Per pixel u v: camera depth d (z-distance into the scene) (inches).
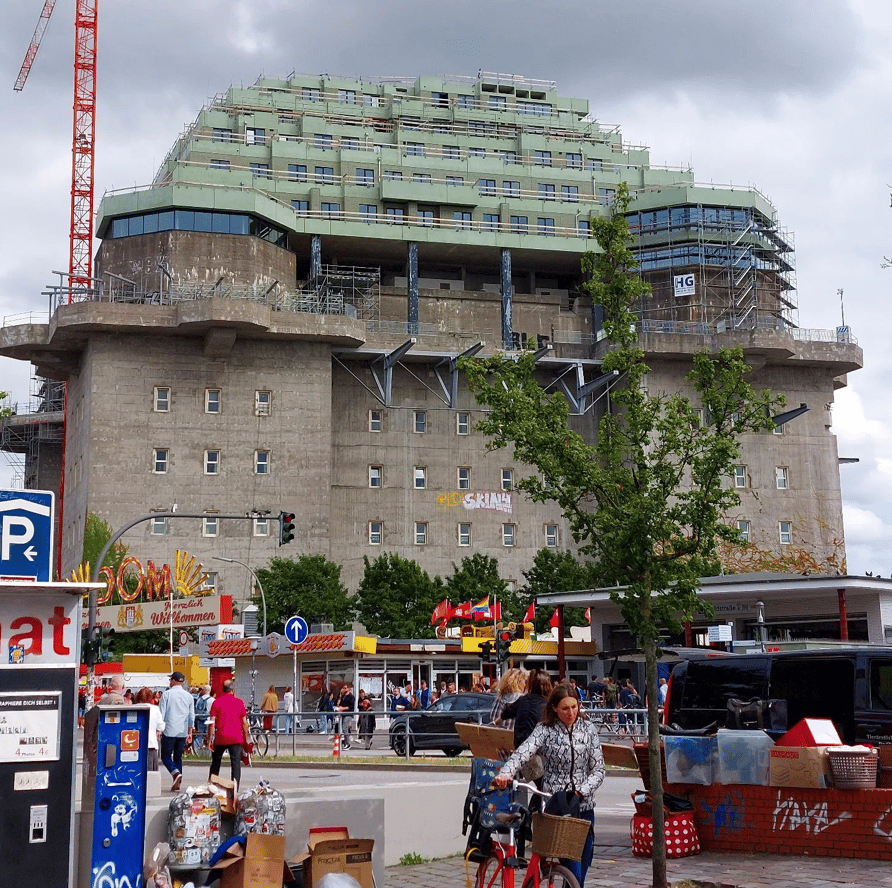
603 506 502.3
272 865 396.8
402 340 3789.4
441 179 4424.2
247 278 3715.6
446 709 1309.1
